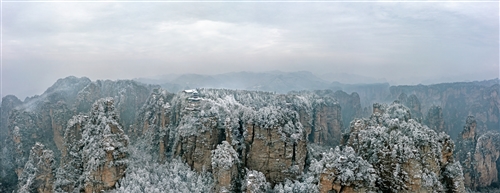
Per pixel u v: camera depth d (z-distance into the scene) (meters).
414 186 84.75
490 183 157.25
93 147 105.75
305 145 119.44
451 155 98.81
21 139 162.25
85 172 103.31
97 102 121.06
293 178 107.50
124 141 113.00
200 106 132.62
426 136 91.88
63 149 119.19
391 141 93.44
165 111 142.38
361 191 84.88
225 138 121.62
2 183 143.75
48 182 109.69
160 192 102.12
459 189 90.31
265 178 102.50
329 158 91.38
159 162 127.81
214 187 100.88
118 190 100.94
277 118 112.69
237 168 106.00
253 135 112.69
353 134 130.88
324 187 87.81
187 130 122.81
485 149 157.88
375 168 93.81
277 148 109.25
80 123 121.00
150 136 146.62
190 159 120.19
